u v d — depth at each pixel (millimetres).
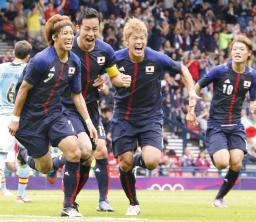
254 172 69500
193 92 32438
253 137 71562
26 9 86312
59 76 29109
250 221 29531
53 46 29109
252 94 37844
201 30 89125
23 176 39688
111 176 66125
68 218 27891
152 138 32062
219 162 36625
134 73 32125
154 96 32406
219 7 93250
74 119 31547
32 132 29609
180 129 75938
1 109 41188
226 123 37406
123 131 32375
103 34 86812
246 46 36969
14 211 32969
